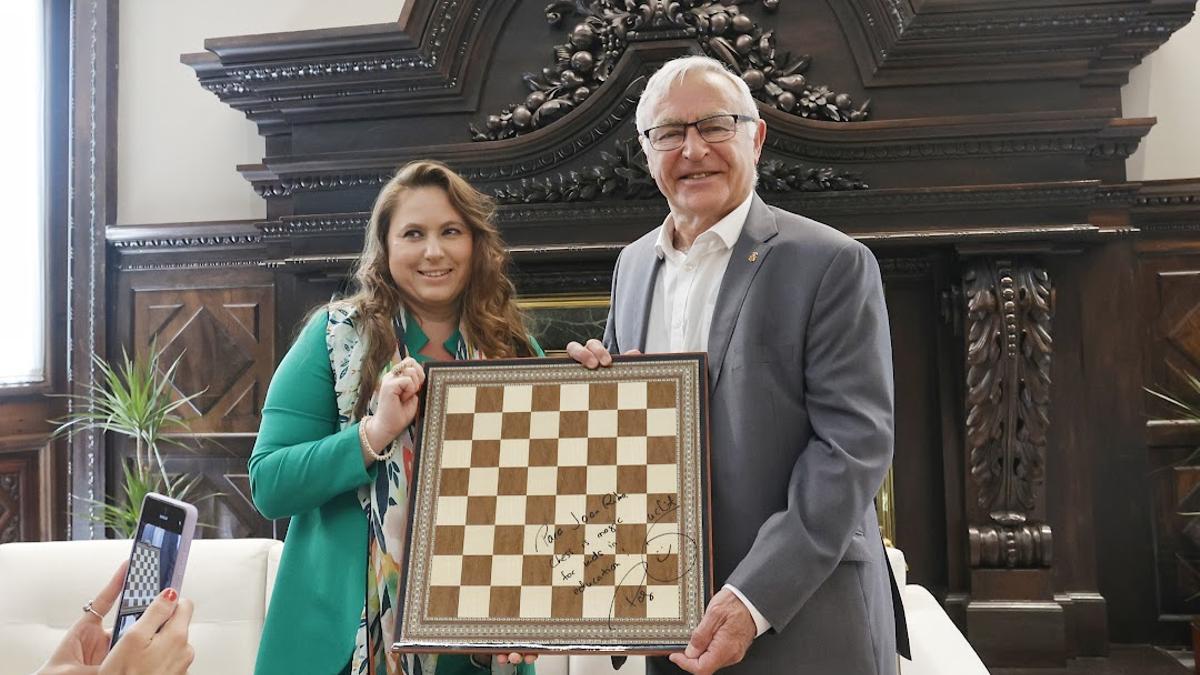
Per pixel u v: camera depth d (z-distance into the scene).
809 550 1.30
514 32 3.38
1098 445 3.17
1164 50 3.21
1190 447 3.14
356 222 3.38
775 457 1.42
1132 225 3.20
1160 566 3.14
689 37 3.19
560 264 3.37
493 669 1.50
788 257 1.49
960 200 3.07
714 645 1.27
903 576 1.97
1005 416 3.02
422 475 1.45
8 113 3.70
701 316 1.57
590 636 1.32
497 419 1.48
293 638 1.42
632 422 1.45
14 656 2.00
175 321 3.81
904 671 1.74
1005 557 3.01
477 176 3.34
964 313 3.07
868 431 1.36
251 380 3.73
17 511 3.72
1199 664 2.82
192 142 3.85
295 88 3.44
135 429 3.51
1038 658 2.96
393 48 3.32
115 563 2.10
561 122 3.24
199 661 2.02
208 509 3.73
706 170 1.54
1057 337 3.13
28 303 3.77
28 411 3.75
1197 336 3.16
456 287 1.59
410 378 1.45
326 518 1.48
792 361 1.45
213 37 3.85
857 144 3.12
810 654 1.37
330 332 1.55
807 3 3.22
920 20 3.03
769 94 3.20
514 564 1.38
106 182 3.85
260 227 3.53
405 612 1.36
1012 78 3.10
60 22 3.87
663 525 1.37
